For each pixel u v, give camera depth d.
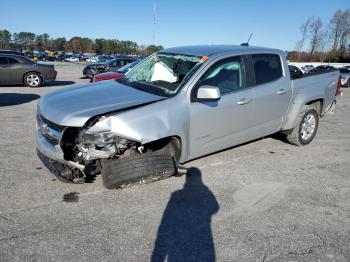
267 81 5.56
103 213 3.86
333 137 7.46
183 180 4.79
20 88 15.29
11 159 5.41
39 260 3.05
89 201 4.11
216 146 5.00
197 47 5.45
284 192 4.57
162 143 4.59
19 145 6.16
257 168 5.38
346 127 8.62
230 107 4.95
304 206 4.21
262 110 5.46
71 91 4.79
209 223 3.75
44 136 4.29
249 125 5.36
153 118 4.10
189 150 4.62
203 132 4.72
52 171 4.21
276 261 3.16
